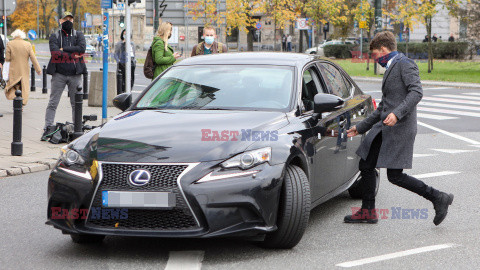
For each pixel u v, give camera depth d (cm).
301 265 554
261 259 571
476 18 3947
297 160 616
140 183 547
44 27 11494
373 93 2578
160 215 549
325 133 681
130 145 571
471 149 1271
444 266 553
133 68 2333
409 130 670
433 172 1020
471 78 3456
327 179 693
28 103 2042
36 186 923
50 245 625
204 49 1238
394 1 4531
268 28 7288
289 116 643
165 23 1230
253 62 726
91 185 558
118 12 8106
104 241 637
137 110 678
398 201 826
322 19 5097
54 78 1351
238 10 4853
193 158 552
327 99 652
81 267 552
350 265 555
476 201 820
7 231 681
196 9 3906
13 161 1073
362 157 697
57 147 1230
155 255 586
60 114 1770
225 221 545
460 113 1950
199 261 565
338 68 833
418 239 643
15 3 1858
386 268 547
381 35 679
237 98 669
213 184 543
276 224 583
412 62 668
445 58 5478
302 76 704
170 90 700
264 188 554
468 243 627
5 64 2069
